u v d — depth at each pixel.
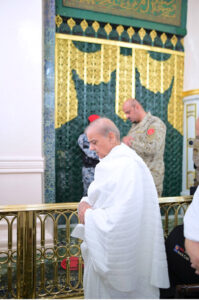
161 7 5.43
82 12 4.87
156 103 5.52
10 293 2.29
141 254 1.55
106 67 5.12
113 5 5.08
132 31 5.27
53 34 4.27
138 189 1.46
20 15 3.62
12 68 3.60
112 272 1.41
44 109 4.25
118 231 1.39
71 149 4.94
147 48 5.36
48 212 2.10
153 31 5.41
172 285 1.50
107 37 5.09
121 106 5.24
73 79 4.92
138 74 5.36
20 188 3.63
